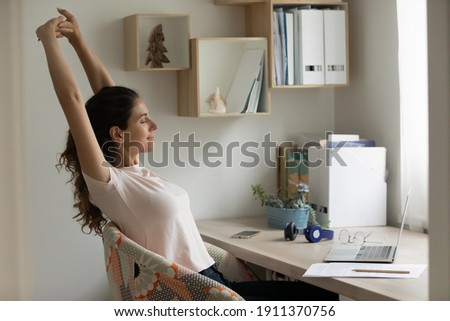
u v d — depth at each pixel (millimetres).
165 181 2885
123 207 2701
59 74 2609
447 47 2141
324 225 3613
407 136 3719
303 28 3920
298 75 3955
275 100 4184
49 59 2654
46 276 3777
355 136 3875
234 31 4055
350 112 4203
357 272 2719
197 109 3744
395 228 3744
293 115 4227
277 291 3137
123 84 3842
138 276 2545
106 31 3799
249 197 4152
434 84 2189
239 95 3922
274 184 4207
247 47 4004
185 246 2787
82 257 3838
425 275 2684
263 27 3918
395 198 3855
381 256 2953
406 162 3732
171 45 3865
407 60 3705
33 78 3699
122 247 2574
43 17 3699
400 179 3811
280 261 2955
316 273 2717
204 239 3568
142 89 3877
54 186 3762
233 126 4098
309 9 3953
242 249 3230
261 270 4105
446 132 2156
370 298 2477
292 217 3615
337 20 3992
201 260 2865
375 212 3801
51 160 3748
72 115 2576
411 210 3693
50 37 2707
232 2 3914
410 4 3680
